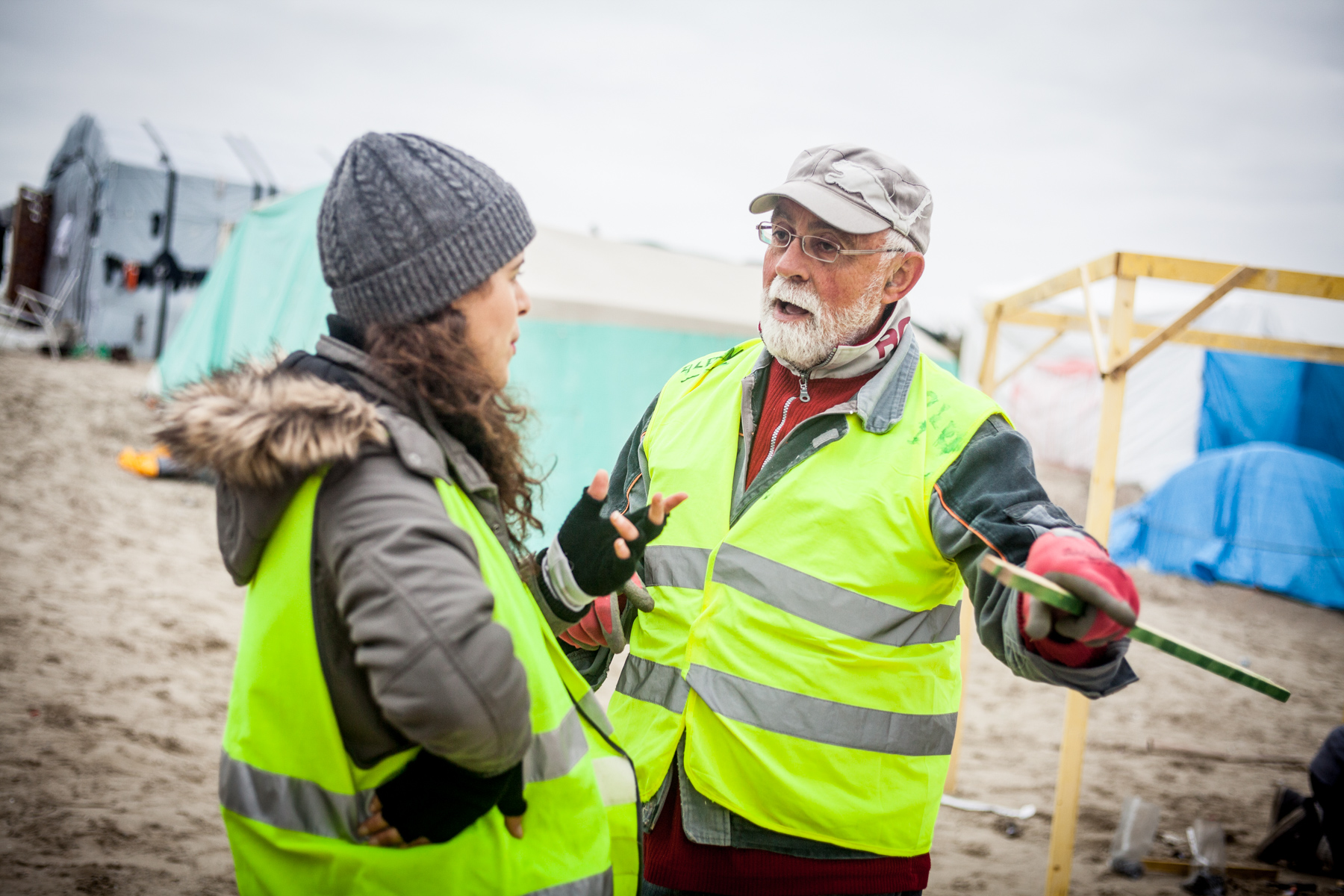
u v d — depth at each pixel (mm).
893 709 1829
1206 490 12953
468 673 1146
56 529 8445
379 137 1346
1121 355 3918
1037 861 4484
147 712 5012
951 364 12867
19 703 4895
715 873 1839
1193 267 3947
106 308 20375
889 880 1834
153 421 1305
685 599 1974
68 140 22938
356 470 1237
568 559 1530
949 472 1787
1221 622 10594
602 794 1572
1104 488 3932
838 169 1886
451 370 1345
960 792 5445
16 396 13859
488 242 1336
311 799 1271
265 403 1195
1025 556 1551
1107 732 6863
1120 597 1238
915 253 1953
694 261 11617
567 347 9289
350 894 1248
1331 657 9578
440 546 1203
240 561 1331
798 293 1927
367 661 1150
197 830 3848
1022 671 1489
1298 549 12133
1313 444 15680
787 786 1771
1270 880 4504
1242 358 15992
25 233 23469
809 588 1825
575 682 1566
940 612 1893
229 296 12914
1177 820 5203
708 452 2064
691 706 1883
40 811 3840
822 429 1917
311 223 11414
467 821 1262
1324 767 4508
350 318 1366
